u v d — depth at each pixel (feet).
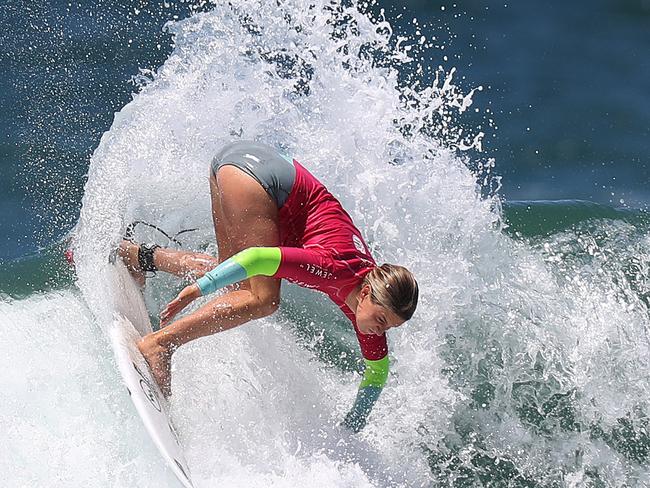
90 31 112.37
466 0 137.08
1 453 53.98
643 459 65.05
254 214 57.72
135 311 63.98
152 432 52.19
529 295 73.51
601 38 135.33
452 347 69.56
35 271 71.05
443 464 62.69
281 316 70.79
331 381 67.36
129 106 75.72
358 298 57.11
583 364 69.31
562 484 62.90
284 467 59.26
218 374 63.87
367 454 61.93
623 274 77.30
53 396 58.29
